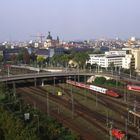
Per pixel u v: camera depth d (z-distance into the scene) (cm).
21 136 18475
